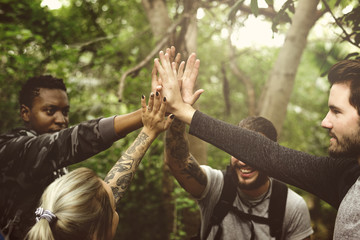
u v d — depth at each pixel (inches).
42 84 64.5
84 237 35.9
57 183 37.9
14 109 164.7
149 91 138.9
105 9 206.4
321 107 312.0
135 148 49.1
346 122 40.9
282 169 46.4
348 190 43.3
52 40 164.6
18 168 53.6
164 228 184.1
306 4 74.5
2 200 53.7
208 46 258.1
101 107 168.1
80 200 36.1
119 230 185.3
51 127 64.9
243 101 246.8
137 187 190.4
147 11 168.6
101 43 176.9
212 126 47.4
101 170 161.0
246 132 47.7
